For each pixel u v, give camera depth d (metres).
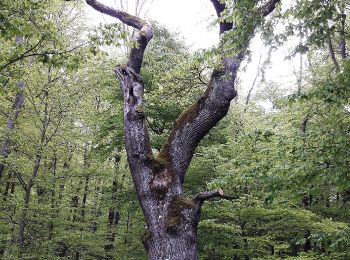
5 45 7.22
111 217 17.14
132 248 12.43
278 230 10.98
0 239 12.17
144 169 4.75
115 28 5.64
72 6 11.68
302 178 5.99
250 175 6.31
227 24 5.40
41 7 6.09
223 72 5.05
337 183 5.70
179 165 4.88
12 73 7.01
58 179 12.66
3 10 4.82
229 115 12.85
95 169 12.91
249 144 6.96
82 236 13.07
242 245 10.70
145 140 4.86
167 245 4.39
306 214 9.85
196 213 4.59
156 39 12.73
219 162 10.01
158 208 4.59
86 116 12.59
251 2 4.21
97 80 12.08
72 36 12.34
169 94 9.18
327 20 4.61
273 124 12.74
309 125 10.62
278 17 4.42
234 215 10.18
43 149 11.30
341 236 5.98
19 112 11.59
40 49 6.20
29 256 11.46
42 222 12.66
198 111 5.01
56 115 11.80
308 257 9.87
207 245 9.95
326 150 5.72
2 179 14.45
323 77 11.09
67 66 5.81
